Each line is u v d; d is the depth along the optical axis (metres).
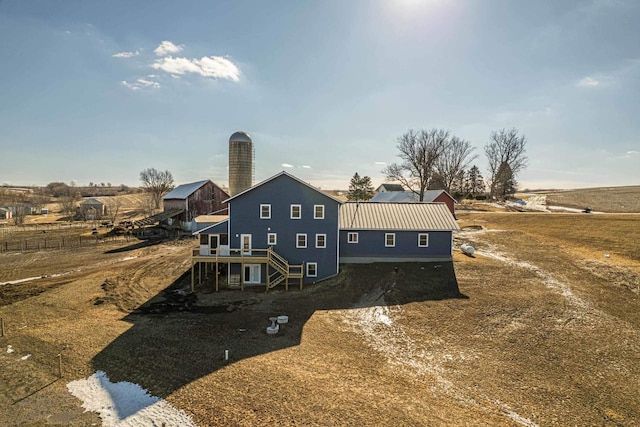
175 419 11.69
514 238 41.19
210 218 35.81
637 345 18.30
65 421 11.73
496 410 12.91
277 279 27.69
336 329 20.16
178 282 28.97
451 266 30.72
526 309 22.61
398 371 15.64
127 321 20.78
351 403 12.66
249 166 46.59
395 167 68.81
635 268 28.58
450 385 14.61
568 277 28.11
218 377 14.30
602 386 14.82
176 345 17.48
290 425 11.32
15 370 14.93
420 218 33.41
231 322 20.92
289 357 16.41
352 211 34.72
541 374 15.69
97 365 15.35
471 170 108.75
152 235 51.28
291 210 29.14
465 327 20.39
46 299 24.44
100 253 39.72
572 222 46.28
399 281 27.75
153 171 95.25
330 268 29.44
